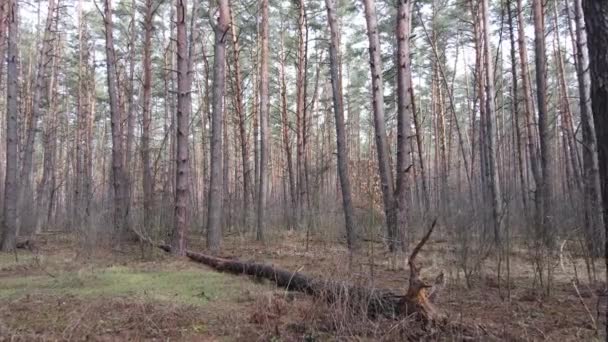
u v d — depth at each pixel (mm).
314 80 30578
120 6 21984
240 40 20938
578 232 5883
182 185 10117
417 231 10031
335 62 12094
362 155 36969
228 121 26781
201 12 18344
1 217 13062
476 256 6426
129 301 5332
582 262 7047
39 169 33062
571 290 5887
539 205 6453
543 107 12266
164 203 11547
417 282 4336
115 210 11906
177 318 4754
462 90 34938
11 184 11070
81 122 26578
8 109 11094
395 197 9086
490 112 13742
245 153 17656
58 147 32406
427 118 36469
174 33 20203
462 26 22172
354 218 9789
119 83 21828
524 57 15977
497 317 4727
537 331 4266
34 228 15164
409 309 4312
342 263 5145
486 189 10742
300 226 13992
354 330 4145
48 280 6898
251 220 15914
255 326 4520
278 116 29547
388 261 7723
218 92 11266
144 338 4199
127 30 23094
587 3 3168
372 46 10680
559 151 23609
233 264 7812
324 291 4621
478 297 5551
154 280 6957
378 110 10492
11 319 4695
